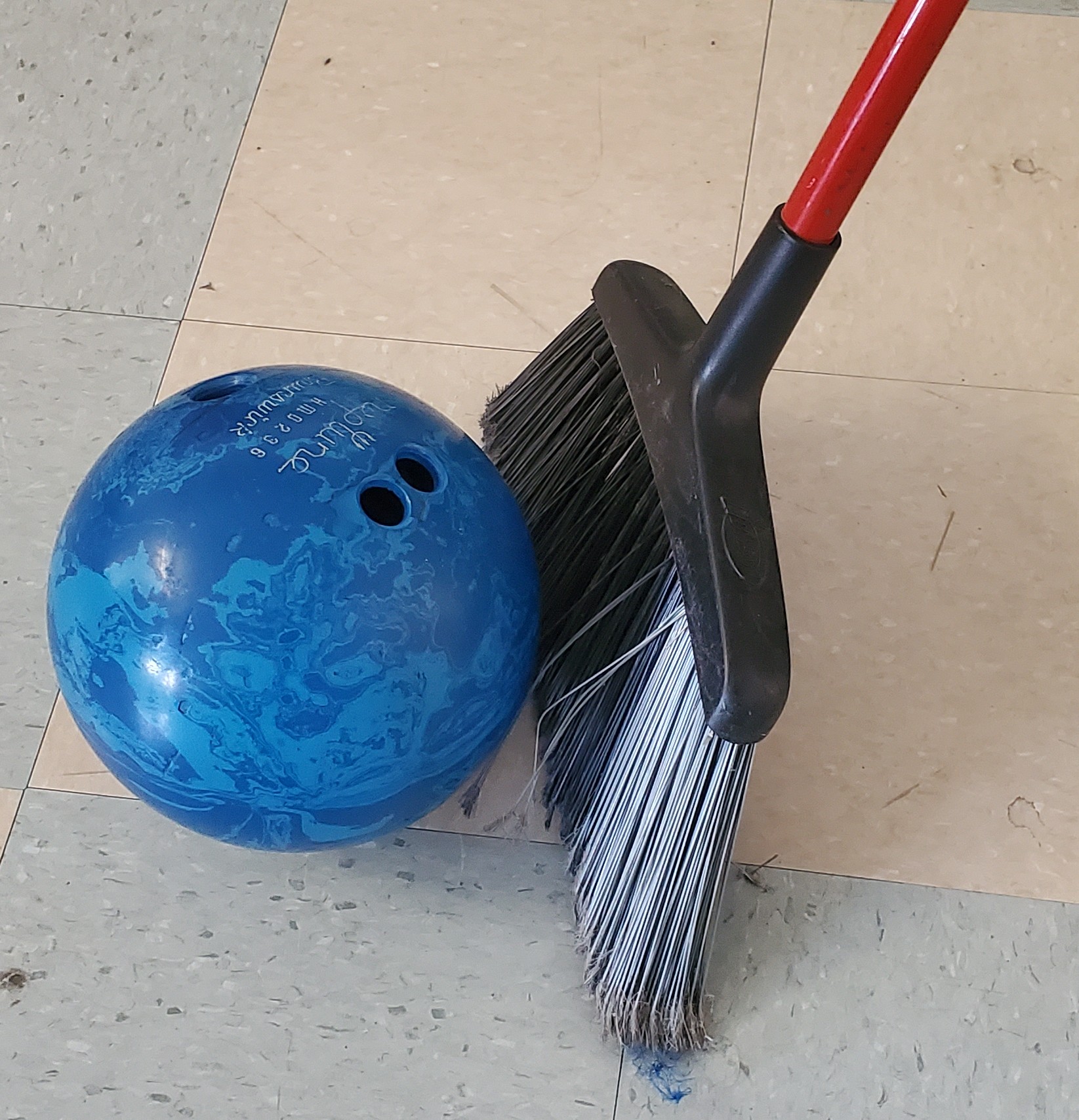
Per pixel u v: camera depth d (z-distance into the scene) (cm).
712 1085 80
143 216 111
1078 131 116
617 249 110
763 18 122
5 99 117
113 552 68
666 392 71
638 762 75
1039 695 92
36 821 87
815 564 96
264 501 67
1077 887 86
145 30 121
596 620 79
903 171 113
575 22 122
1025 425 102
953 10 58
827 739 90
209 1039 81
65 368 104
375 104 117
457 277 108
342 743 69
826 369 104
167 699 68
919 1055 81
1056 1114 80
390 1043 81
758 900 85
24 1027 81
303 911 84
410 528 69
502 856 86
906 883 86
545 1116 79
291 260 109
